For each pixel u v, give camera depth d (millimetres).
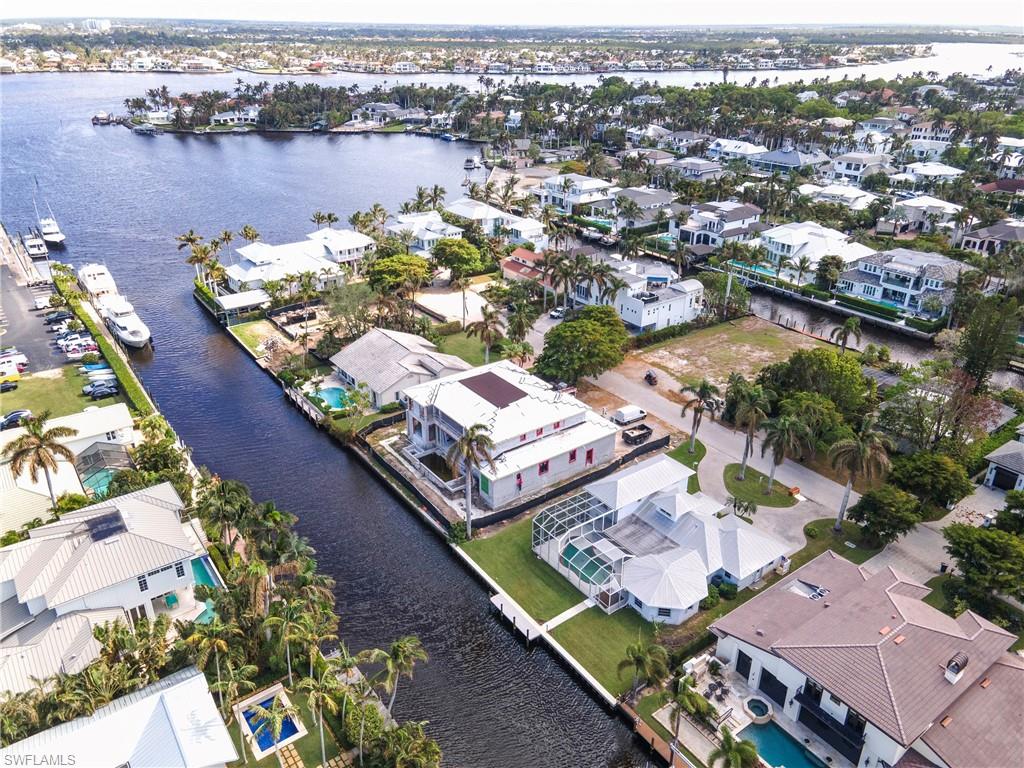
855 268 155500
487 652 65625
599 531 77125
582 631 66625
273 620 55500
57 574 61312
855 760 53344
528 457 85250
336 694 54906
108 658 55312
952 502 80938
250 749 54750
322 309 140375
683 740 55719
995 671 55594
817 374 99000
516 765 55562
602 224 195625
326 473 92250
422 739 51750
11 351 117438
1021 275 135750
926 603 67000
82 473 83500
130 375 109375
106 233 191500
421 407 93500
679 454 95000
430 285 155750
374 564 76500
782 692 58312
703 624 67375
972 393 99250
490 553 76688
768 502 84938
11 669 55344
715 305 142000
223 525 66750
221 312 136750
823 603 62625
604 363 106562
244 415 105625
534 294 143875
